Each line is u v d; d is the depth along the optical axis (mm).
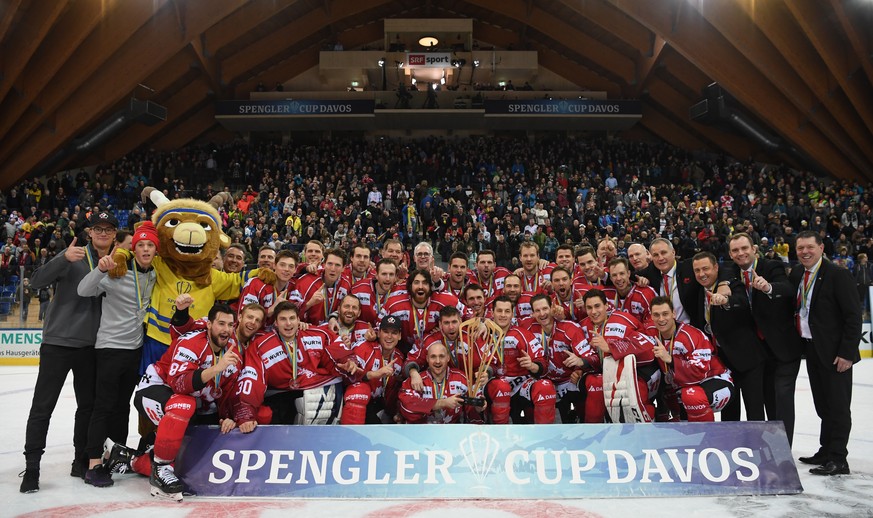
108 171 28078
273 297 6160
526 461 4434
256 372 4773
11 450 5816
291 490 4352
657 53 26547
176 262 5180
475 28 34250
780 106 25203
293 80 34500
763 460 4473
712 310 5352
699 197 25312
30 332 13867
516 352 5719
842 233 20109
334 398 5266
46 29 18438
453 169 27391
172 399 4496
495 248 18938
